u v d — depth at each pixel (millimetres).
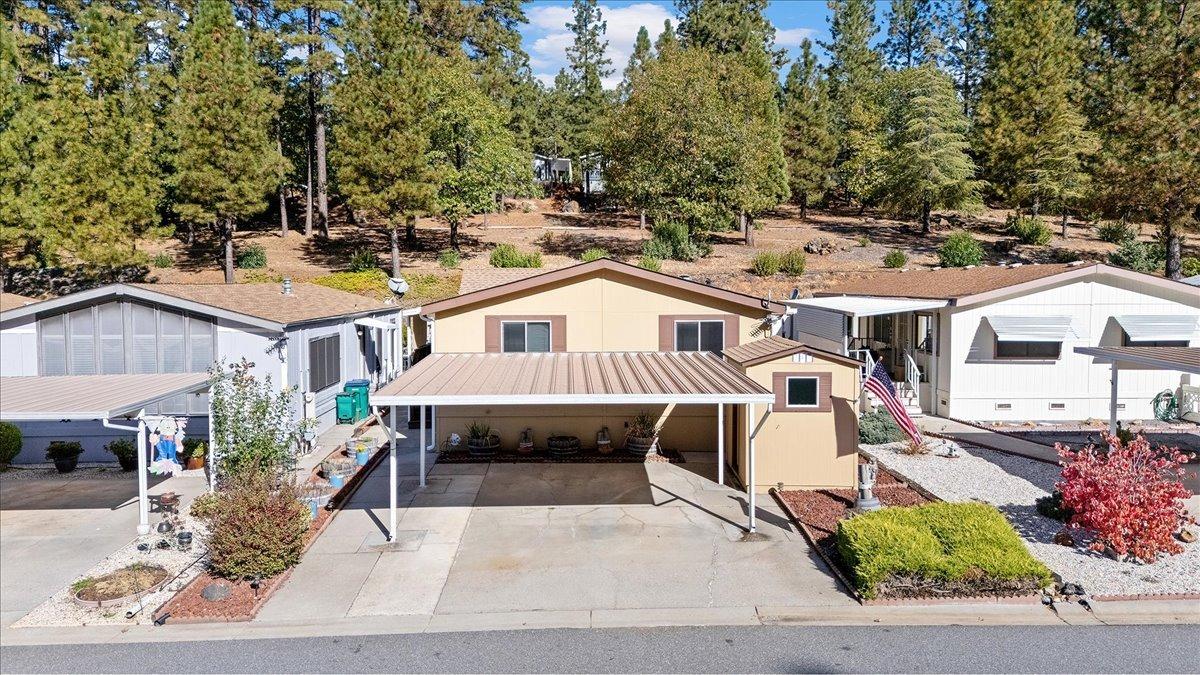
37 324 14125
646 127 36344
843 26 59031
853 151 51688
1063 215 41469
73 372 14203
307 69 37500
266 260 36375
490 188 38094
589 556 9719
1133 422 17297
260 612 8195
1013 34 40094
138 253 29922
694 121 35406
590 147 56031
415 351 22406
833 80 59500
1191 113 26359
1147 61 28031
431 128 32844
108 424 10125
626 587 8781
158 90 34688
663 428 15211
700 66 36719
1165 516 9211
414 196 31672
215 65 29781
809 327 21828
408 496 12344
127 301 14234
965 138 43969
